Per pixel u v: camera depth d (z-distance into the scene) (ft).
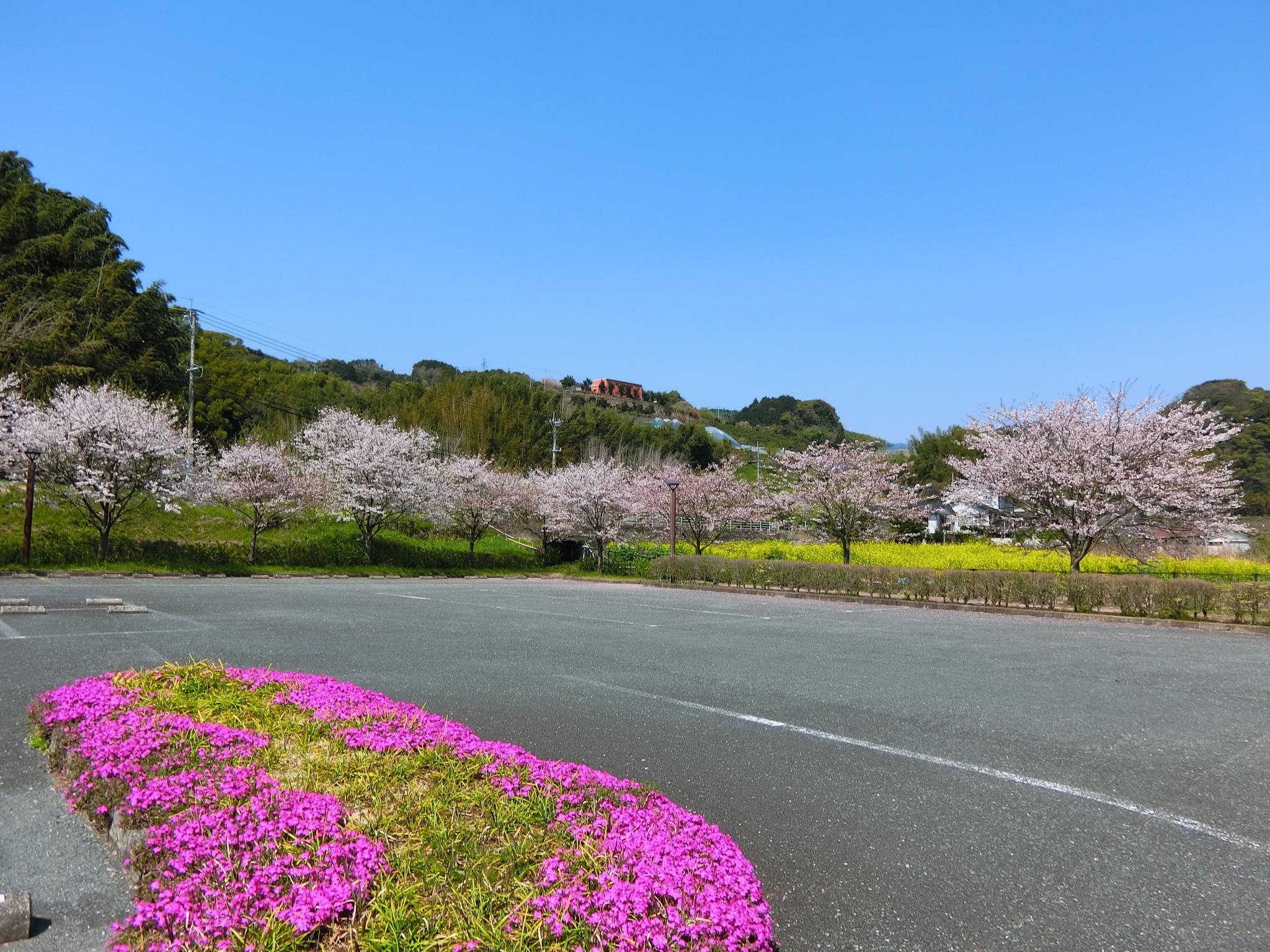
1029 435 66.85
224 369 151.53
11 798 13.51
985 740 19.35
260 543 87.97
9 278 116.16
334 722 16.07
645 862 9.83
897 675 27.89
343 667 26.35
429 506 98.37
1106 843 13.30
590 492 104.17
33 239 123.24
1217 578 67.15
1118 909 11.03
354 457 93.40
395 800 11.94
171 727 14.28
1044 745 19.06
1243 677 29.32
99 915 9.86
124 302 120.57
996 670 29.48
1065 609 54.70
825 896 11.16
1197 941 10.21
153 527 84.79
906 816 14.25
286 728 15.42
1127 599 52.26
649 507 102.53
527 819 11.36
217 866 9.23
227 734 14.21
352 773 13.10
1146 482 58.75
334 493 93.61
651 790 13.23
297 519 98.58
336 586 67.67
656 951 8.13
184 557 78.23
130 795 11.18
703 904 8.99
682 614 49.90
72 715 14.99
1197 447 63.10
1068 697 24.71
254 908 8.48
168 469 74.54
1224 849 13.16
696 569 80.38
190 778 11.71
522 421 198.49
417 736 15.07
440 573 94.73
